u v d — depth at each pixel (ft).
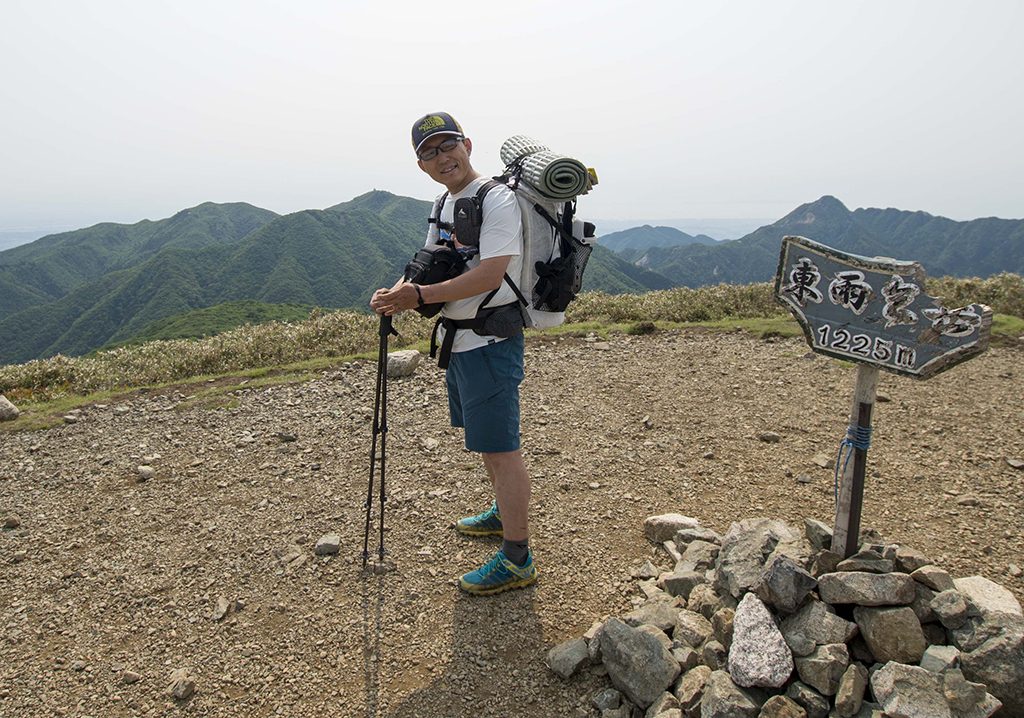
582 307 40.09
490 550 14.08
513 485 11.68
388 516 15.66
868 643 9.08
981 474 16.83
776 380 25.12
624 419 21.62
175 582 13.41
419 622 11.79
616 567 13.26
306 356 32.40
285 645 11.39
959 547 13.50
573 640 10.82
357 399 24.52
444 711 9.85
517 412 11.43
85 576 13.75
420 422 21.88
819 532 11.28
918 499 15.66
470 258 10.68
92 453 20.43
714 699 8.63
